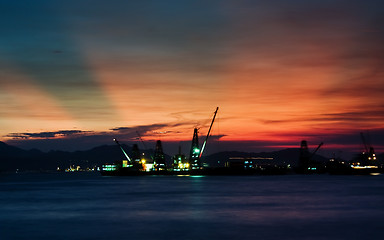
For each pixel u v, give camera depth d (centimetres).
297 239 5153
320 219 6719
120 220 6775
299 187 15950
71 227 6116
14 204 9550
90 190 15075
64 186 18725
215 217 7019
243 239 5172
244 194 12194
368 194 11981
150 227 6062
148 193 13000
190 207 8606
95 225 6272
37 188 17062
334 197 10931
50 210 8269
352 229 5788
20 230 5897
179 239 5203
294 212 7625
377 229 5784
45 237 5403
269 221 6525
